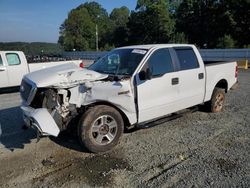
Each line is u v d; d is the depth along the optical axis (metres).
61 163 4.39
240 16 49.59
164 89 5.45
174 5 71.38
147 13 65.44
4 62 10.48
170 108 5.66
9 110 7.73
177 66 5.76
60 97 4.62
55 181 3.87
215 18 53.81
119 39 78.56
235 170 4.08
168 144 5.09
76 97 4.63
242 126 6.05
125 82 4.88
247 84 12.05
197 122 6.34
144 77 5.01
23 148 4.98
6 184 3.81
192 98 6.16
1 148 5.00
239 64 21.91
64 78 4.68
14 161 4.48
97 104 4.80
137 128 5.25
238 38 50.72
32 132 5.79
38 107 4.78
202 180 3.82
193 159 4.47
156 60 5.40
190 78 6.00
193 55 6.24
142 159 4.50
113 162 4.40
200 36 57.84
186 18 59.31
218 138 5.36
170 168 4.18
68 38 81.81
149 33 66.62
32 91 4.63
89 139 4.59
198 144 5.07
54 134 4.41
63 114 4.61
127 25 73.50
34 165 4.34
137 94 5.02
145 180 3.85
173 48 5.83
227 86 7.41
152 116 5.36
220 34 52.88
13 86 10.79
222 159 4.45
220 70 7.00
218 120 6.48
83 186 3.73
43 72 5.03
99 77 4.88
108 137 4.80
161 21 62.81
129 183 3.78
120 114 4.95
